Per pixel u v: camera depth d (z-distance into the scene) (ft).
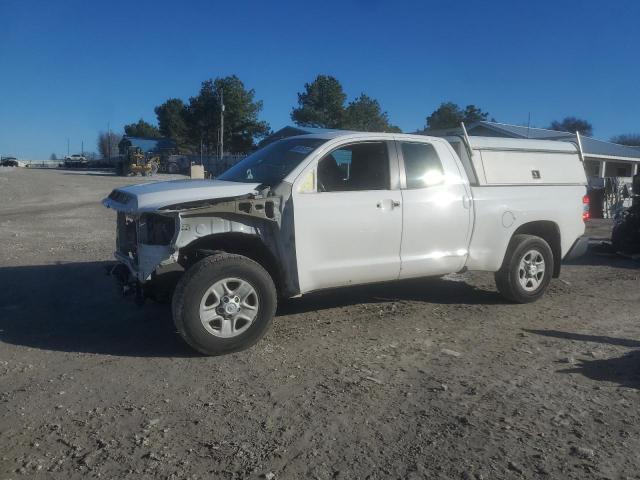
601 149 105.60
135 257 18.51
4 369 16.28
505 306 23.76
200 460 11.54
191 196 17.63
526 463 11.54
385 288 26.50
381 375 16.01
